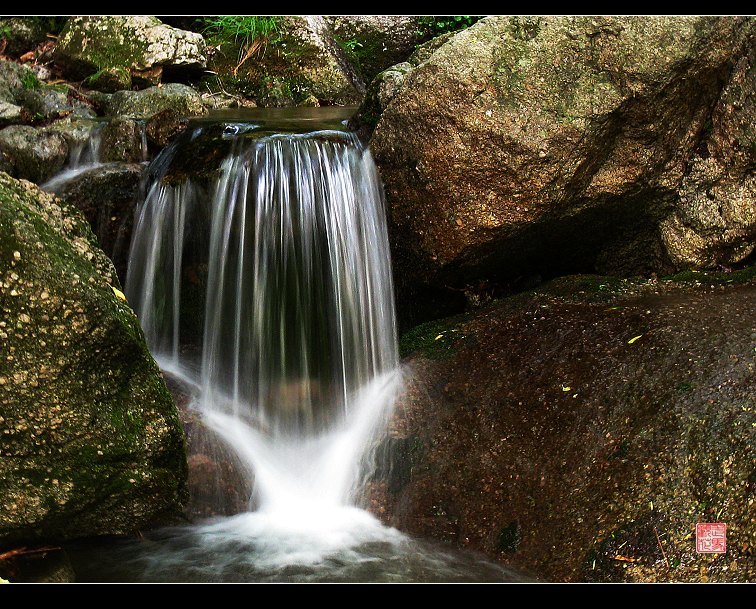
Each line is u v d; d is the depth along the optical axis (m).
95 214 4.79
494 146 4.18
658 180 4.59
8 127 5.05
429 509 3.84
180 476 3.38
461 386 4.25
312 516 3.97
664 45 4.20
